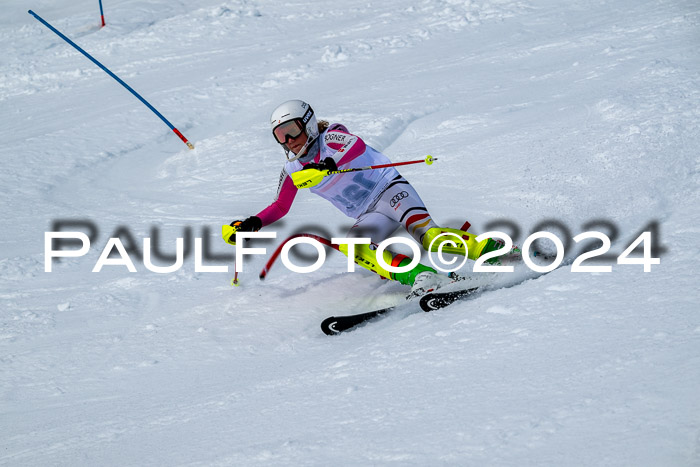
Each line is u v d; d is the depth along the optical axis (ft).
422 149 57.36
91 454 23.17
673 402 16.22
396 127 64.13
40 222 56.34
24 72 109.91
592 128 49.34
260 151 66.44
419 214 32.12
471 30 96.94
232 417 23.49
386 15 112.47
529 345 22.16
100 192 63.41
